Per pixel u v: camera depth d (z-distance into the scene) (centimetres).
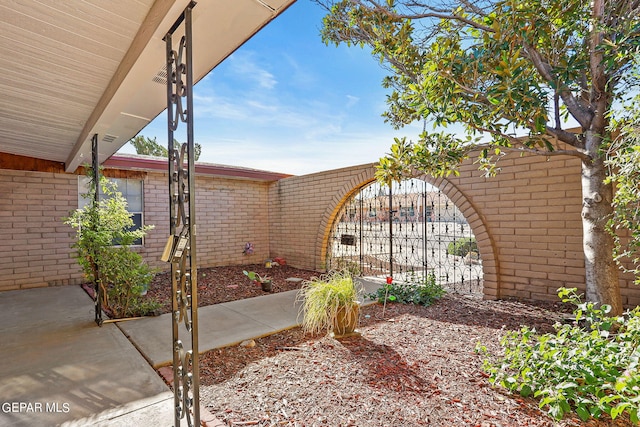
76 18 165
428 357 270
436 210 632
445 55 249
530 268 415
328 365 262
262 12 146
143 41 170
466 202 467
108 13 162
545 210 402
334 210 684
